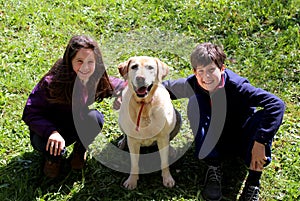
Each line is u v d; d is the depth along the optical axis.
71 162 3.70
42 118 3.46
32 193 3.50
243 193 3.53
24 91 4.57
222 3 6.25
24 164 3.73
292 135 4.18
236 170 3.79
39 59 4.98
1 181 3.58
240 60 5.17
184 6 6.20
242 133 3.58
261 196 3.55
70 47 3.30
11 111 4.27
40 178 3.65
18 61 4.97
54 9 6.00
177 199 3.50
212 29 5.75
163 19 5.91
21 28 5.58
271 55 5.25
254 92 3.43
